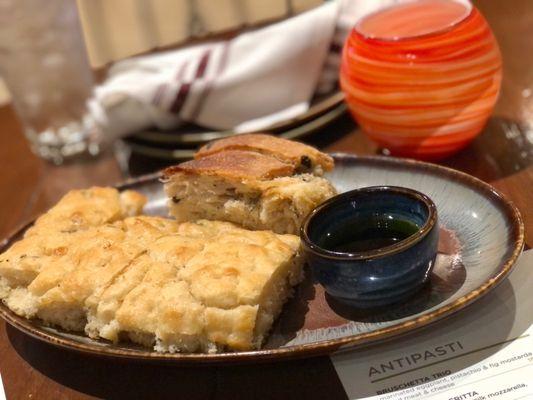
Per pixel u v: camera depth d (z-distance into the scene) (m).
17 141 0.77
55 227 0.44
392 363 0.33
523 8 0.69
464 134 0.46
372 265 0.33
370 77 0.44
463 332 0.34
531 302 0.34
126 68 0.63
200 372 0.35
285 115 0.56
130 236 0.41
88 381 0.37
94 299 0.36
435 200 0.41
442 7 0.46
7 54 0.67
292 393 0.33
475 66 0.43
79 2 0.64
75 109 0.70
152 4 0.66
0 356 0.41
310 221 0.36
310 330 0.35
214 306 0.34
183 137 0.56
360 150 0.53
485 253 0.36
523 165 0.45
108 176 0.61
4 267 0.41
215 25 0.69
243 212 0.41
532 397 0.29
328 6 0.57
